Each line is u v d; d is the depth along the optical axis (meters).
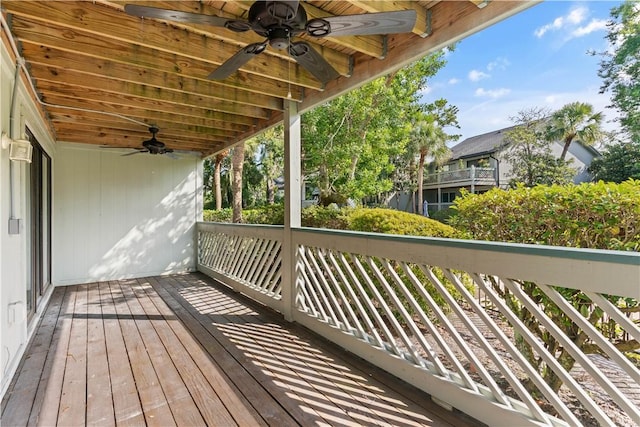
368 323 2.74
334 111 9.30
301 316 3.53
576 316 1.48
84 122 4.65
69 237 5.54
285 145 3.84
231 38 2.54
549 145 14.77
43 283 4.43
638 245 2.11
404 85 10.90
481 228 3.01
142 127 4.98
